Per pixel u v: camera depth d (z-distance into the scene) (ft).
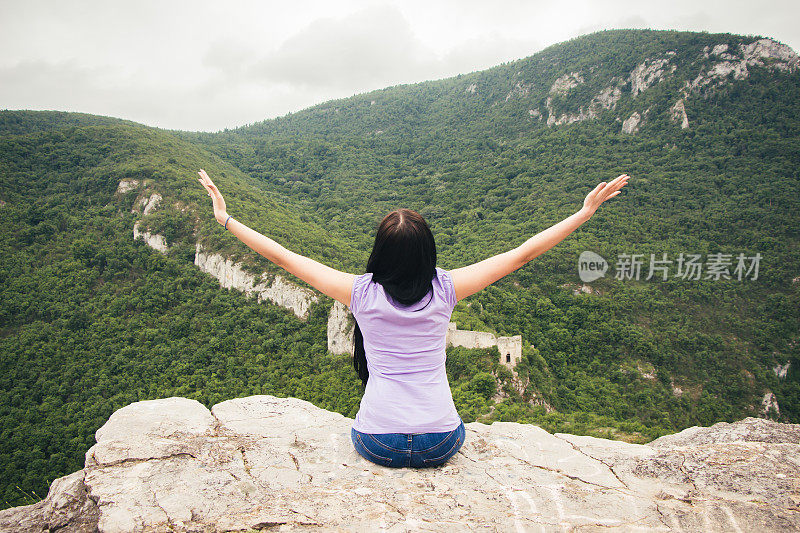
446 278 10.16
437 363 10.63
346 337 159.84
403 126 635.66
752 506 10.16
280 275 190.08
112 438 12.90
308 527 9.14
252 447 12.72
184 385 150.30
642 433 109.81
